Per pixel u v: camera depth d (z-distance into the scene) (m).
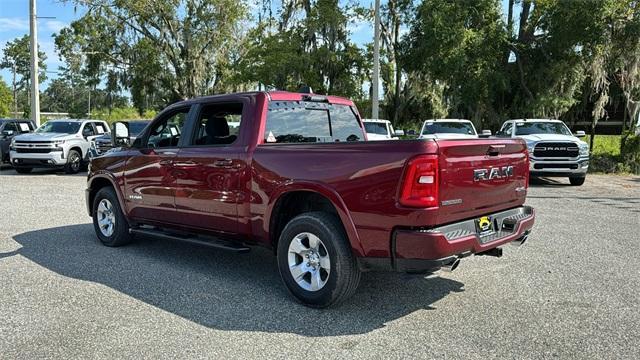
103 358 3.70
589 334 4.16
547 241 7.52
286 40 28.44
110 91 34.97
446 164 4.18
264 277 5.71
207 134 5.83
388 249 4.23
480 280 5.61
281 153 4.95
